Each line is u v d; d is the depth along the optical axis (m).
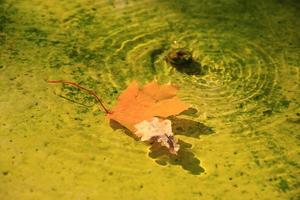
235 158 1.17
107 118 1.21
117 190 1.12
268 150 1.18
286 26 1.40
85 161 1.15
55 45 1.32
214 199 1.12
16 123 1.19
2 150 1.16
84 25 1.36
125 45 1.33
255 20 1.41
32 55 1.30
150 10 1.40
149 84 1.23
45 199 1.11
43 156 1.16
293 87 1.28
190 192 1.13
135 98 1.22
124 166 1.15
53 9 1.39
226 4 1.43
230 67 1.31
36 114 1.21
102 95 1.24
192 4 1.43
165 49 1.33
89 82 1.26
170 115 1.21
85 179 1.13
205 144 1.18
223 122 1.22
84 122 1.20
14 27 1.35
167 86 1.23
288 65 1.32
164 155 1.17
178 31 1.37
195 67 1.30
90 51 1.31
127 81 1.27
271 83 1.28
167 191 1.13
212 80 1.28
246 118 1.22
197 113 1.23
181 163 1.16
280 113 1.23
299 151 1.19
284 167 1.16
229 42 1.36
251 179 1.15
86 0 1.41
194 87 1.27
